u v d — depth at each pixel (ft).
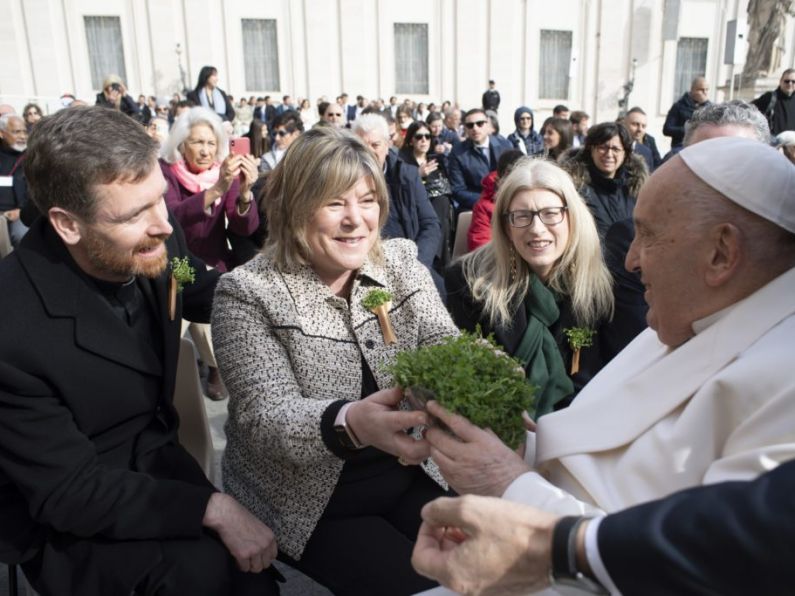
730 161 3.76
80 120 4.85
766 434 3.41
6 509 5.25
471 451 4.27
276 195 5.93
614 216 14.01
